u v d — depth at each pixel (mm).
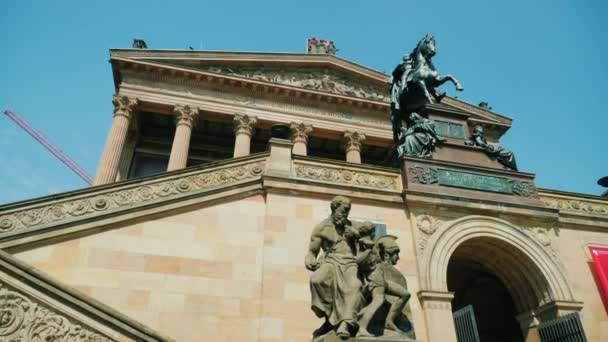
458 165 14250
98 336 8055
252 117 37250
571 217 14398
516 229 13523
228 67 39781
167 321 9852
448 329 11188
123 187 11398
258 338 10047
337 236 8109
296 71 41969
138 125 37438
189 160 40344
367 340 6812
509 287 14148
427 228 12781
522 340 16344
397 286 7801
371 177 13680
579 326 11578
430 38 18109
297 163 13281
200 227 11289
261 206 12109
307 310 10578
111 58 35531
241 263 11023
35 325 7953
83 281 9844
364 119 40406
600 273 13391
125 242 10578
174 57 37469
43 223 10289
